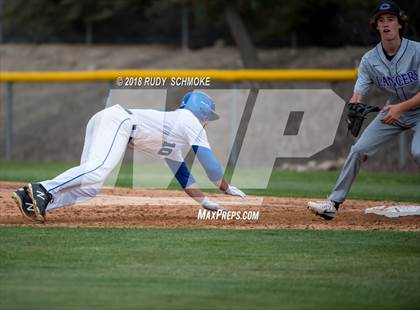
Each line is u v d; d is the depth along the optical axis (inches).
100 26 3267.7
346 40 2696.9
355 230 922.7
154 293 640.4
